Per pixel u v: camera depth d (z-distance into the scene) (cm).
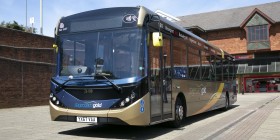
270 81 5100
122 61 894
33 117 1542
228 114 1680
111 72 892
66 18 999
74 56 952
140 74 883
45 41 2402
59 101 931
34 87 2262
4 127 1184
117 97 867
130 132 1052
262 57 5216
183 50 1220
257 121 1330
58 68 966
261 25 5162
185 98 1205
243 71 5228
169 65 1075
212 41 5531
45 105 2342
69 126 1202
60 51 977
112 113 859
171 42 1106
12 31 2138
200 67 1420
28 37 2256
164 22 1058
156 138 937
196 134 1002
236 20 5456
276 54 5178
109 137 952
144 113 878
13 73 2091
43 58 2356
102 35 933
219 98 1730
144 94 883
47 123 1298
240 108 2047
